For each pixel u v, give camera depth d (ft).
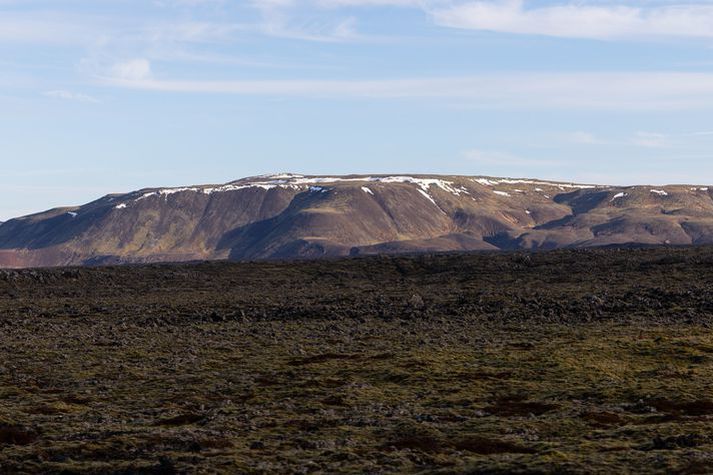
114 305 428.56
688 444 131.85
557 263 536.83
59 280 543.39
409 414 168.55
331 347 277.03
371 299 416.26
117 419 169.07
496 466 117.70
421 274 556.10
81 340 309.22
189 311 394.93
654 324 309.42
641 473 111.65
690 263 487.20
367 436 145.28
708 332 278.67
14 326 363.56
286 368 232.32
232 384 211.20
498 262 556.92
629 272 481.87
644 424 152.46
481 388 195.31
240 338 307.37
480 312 366.02
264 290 501.97
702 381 194.70
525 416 164.14
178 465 123.85
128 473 122.72
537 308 363.35
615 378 202.69
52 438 148.46
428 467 121.49
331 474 118.73
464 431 148.56
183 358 257.75
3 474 124.06
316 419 161.89
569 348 249.96
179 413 174.60
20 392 205.67
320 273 574.56
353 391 194.39
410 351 258.57
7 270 558.56
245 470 120.37
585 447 131.34
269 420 161.07
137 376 225.97
